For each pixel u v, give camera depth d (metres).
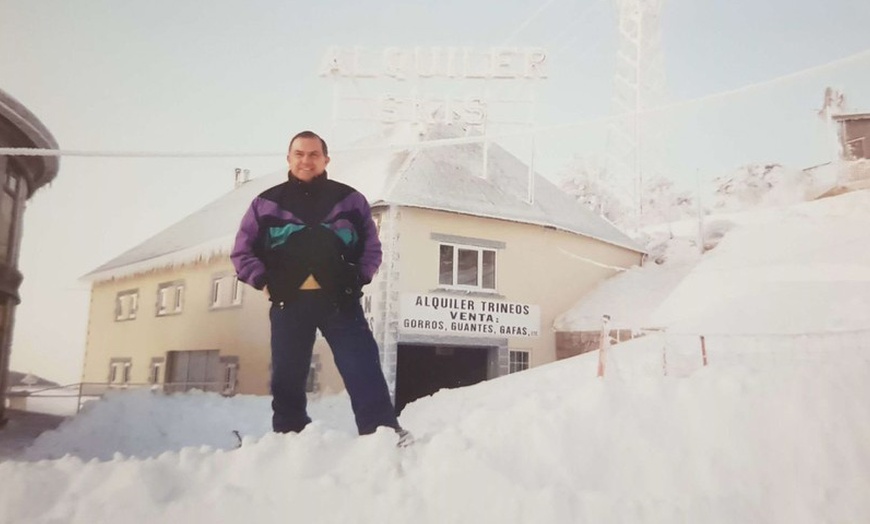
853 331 6.71
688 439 3.18
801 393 3.40
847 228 8.08
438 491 2.60
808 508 2.68
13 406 7.68
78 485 2.58
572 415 3.38
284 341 3.18
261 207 3.21
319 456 2.75
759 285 7.89
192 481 2.64
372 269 3.27
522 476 2.88
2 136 7.43
